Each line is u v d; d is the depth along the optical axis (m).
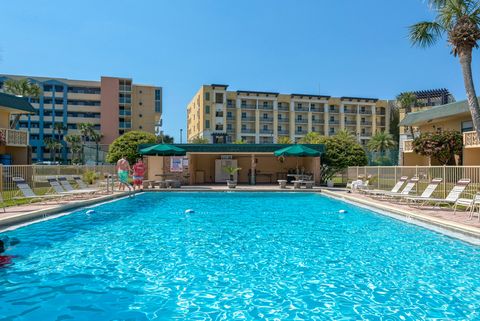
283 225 9.93
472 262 6.32
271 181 28.81
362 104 84.38
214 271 5.73
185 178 25.09
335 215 11.88
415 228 9.47
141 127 75.62
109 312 4.16
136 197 17.88
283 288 5.00
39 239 7.93
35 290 4.84
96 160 37.12
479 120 12.02
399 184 15.52
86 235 8.41
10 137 25.31
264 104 79.50
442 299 4.63
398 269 5.90
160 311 4.21
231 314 4.15
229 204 15.09
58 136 76.69
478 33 11.94
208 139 72.00
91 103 77.06
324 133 82.56
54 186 13.80
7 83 49.31
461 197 12.71
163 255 6.65
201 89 75.00
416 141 26.59
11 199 11.91
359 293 4.83
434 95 65.44
